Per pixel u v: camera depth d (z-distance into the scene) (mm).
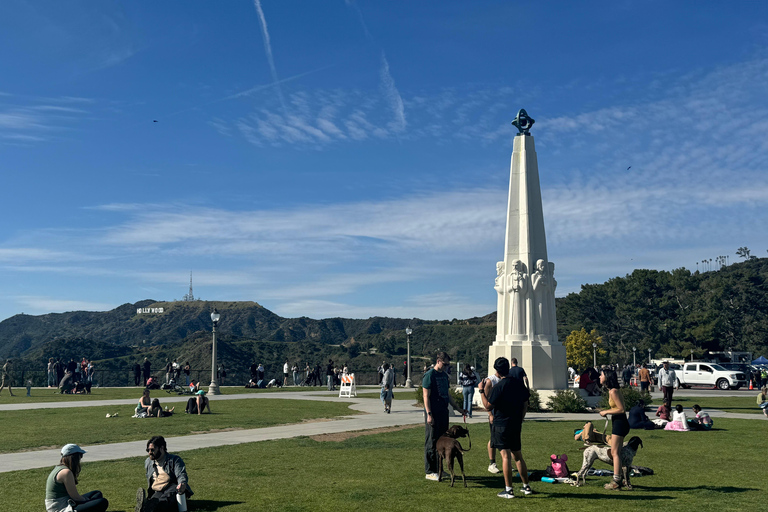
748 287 106375
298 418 22594
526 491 9750
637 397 25859
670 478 11133
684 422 18625
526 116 29359
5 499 9562
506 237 28938
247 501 9273
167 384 40125
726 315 100000
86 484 10703
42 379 58781
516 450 9703
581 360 88750
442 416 10992
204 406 24531
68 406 28172
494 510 8672
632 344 95875
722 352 84625
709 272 147875
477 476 11266
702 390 46312
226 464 12586
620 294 96000
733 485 10469
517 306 27828
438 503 9109
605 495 9703
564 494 9781
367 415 23922
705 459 13297
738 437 17094
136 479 11133
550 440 16109
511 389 9648
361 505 8977
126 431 18578
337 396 36094
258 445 15414
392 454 13953
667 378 23375
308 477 11180
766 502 9172
